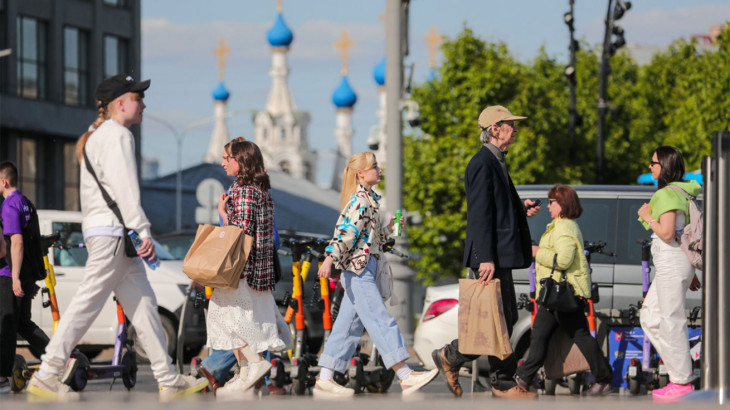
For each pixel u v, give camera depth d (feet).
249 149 83.35
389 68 158.71
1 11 355.77
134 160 73.46
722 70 272.10
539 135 322.14
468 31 331.98
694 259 83.15
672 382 84.84
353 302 82.12
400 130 158.51
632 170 352.90
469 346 78.64
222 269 79.10
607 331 96.07
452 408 43.73
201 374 86.48
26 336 96.37
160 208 498.69
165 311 135.44
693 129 280.31
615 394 94.02
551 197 88.58
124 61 408.67
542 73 337.72
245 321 81.76
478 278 79.82
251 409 43.73
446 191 325.01
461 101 329.93
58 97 376.48
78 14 384.88
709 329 58.95
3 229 92.43
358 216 81.05
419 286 362.74
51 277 96.63
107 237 73.15
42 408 45.21
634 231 103.04
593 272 102.53
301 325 93.04
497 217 78.43
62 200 380.17
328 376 83.30
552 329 88.22
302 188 557.33
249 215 81.87
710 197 59.16
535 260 88.69
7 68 356.18
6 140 358.43
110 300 133.28
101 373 89.40
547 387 93.15
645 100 383.65
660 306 84.74
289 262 138.21
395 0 158.30
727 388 57.98
